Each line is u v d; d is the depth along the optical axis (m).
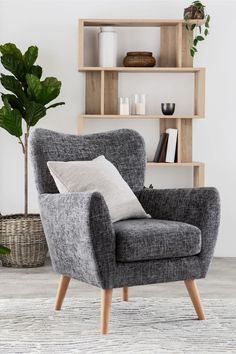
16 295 4.71
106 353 3.41
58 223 4.00
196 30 6.17
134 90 6.21
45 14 6.18
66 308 4.32
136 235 3.76
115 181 4.20
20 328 3.85
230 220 6.27
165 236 3.82
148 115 5.98
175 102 6.23
